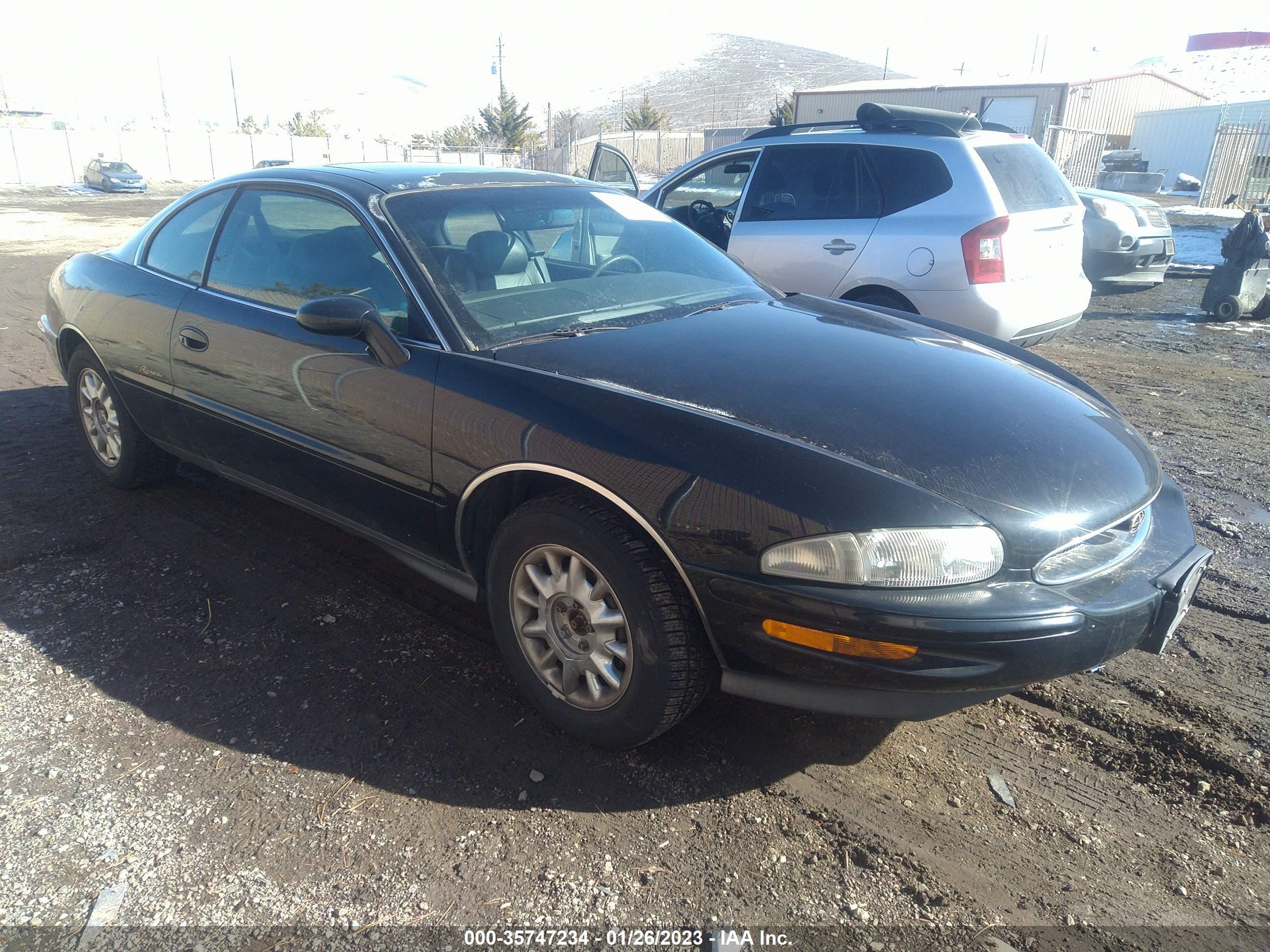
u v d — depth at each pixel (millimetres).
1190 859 2254
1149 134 31109
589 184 3967
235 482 3812
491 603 2789
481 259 3174
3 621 3264
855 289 5867
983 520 2205
